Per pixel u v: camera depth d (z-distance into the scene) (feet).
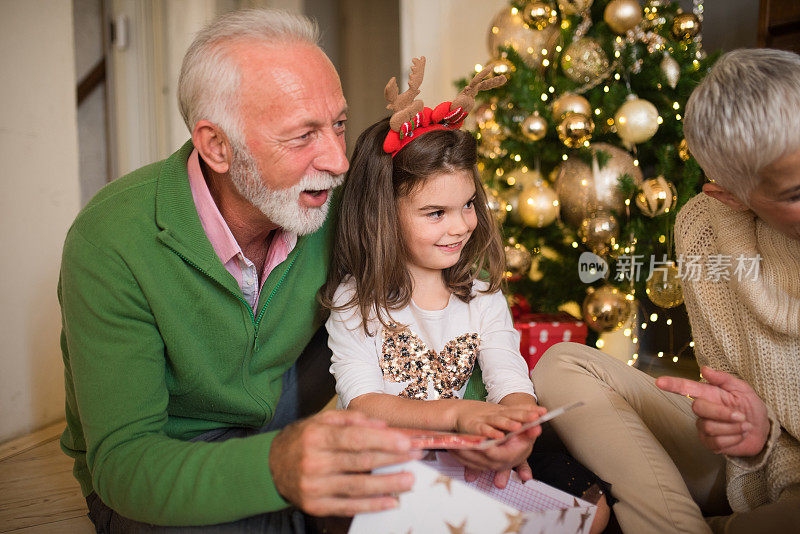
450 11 10.75
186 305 3.72
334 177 3.63
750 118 2.98
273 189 3.56
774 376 3.59
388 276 4.15
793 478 3.47
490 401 4.04
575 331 7.38
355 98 15.99
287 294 4.10
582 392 3.89
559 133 7.11
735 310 3.81
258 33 3.49
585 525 3.00
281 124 3.40
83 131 9.04
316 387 5.01
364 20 15.69
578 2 7.20
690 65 7.17
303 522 3.56
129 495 3.21
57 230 6.98
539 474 3.64
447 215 3.99
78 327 3.57
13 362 6.45
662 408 4.05
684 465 4.09
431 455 3.44
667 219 7.06
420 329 4.30
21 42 6.45
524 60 7.79
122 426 3.45
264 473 2.91
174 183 3.71
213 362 3.92
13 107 6.38
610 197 7.12
